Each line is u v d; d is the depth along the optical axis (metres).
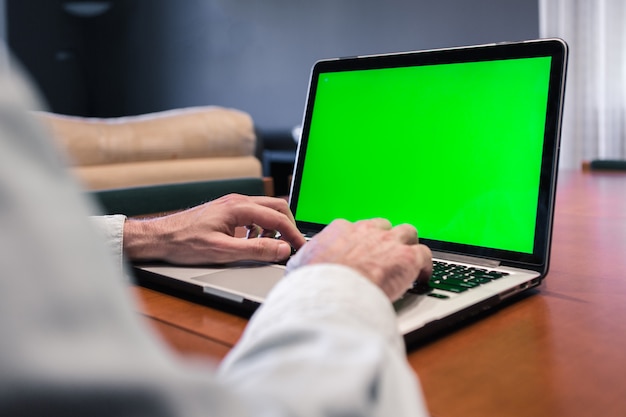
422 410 0.37
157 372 0.24
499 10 4.77
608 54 4.17
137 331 0.24
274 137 6.34
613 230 1.20
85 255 0.23
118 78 7.71
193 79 6.97
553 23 4.37
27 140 0.24
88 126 2.20
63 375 0.22
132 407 0.23
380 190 0.99
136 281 0.85
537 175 0.83
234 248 0.84
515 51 0.88
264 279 0.77
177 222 0.87
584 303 0.75
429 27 5.18
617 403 0.49
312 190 1.08
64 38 7.69
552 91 0.83
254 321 0.45
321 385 0.33
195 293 0.76
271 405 0.31
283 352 0.37
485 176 0.88
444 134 0.94
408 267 0.63
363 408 0.33
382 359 0.36
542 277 0.80
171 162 2.35
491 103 0.89
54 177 0.24
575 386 0.52
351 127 1.05
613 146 4.25
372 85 1.03
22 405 0.22
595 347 0.61
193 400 0.25
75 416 0.22
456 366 0.57
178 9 7.00
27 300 0.22
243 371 0.36
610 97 4.20
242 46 6.46
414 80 0.98
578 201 1.61
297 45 6.04
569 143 4.36
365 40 5.59
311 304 0.43
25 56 7.32
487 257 0.86
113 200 1.54
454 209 0.91
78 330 0.23
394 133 1.00
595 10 4.20
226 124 2.52
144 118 2.40
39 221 0.23
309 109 1.11
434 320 0.62
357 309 0.44
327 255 0.61
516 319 0.69
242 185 1.92
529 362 0.57
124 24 7.50
